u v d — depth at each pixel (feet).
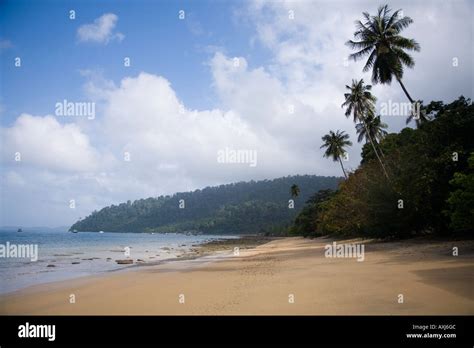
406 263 56.29
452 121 94.48
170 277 60.90
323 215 219.20
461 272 43.39
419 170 95.71
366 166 138.31
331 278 46.88
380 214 105.09
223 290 43.83
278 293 38.93
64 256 128.88
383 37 118.01
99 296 44.42
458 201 69.10
